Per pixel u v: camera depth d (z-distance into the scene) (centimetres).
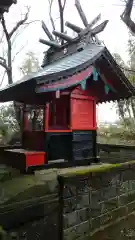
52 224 357
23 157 553
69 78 549
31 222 360
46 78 479
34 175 517
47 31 934
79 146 626
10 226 349
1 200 389
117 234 344
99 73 625
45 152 575
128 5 580
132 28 599
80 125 636
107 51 593
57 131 595
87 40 658
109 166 382
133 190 436
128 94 684
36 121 641
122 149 748
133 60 1159
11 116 1220
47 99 575
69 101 617
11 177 504
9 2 286
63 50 743
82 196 331
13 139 1015
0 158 678
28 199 398
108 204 375
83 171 334
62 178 306
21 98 643
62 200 306
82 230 326
